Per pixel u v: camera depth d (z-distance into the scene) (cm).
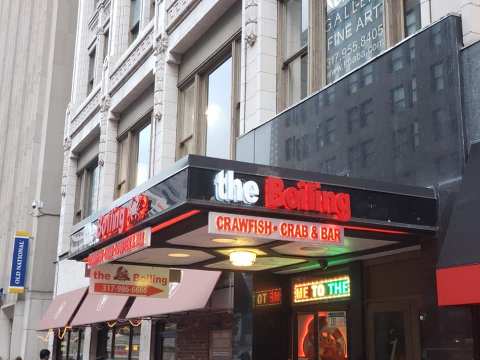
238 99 1356
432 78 771
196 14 1505
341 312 956
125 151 2038
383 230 730
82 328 2169
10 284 2942
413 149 787
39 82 3394
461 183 691
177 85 1659
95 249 930
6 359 3447
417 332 794
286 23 1224
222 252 881
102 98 2147
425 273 747
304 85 1142
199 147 1515
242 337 1073
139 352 1669
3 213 4144
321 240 691
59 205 3031
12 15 5019
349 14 1044
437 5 809
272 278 1076
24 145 3688
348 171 896
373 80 871
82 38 2686
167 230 756
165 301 1317
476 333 666
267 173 674
